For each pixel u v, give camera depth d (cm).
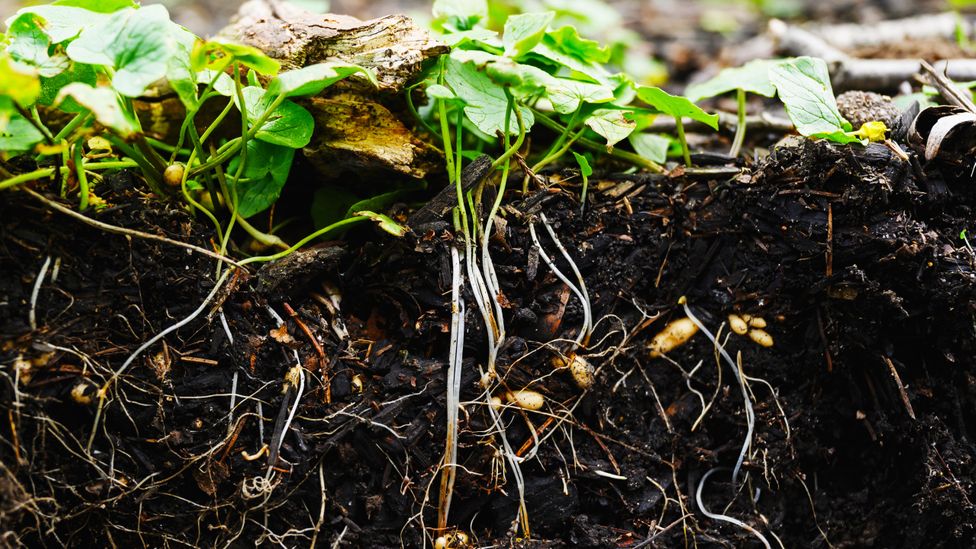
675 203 62
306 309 61
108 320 58
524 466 61
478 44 62
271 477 59
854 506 62
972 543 62
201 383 59
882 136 60
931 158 60
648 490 61
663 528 61
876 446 62
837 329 61
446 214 61
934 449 61
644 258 62
